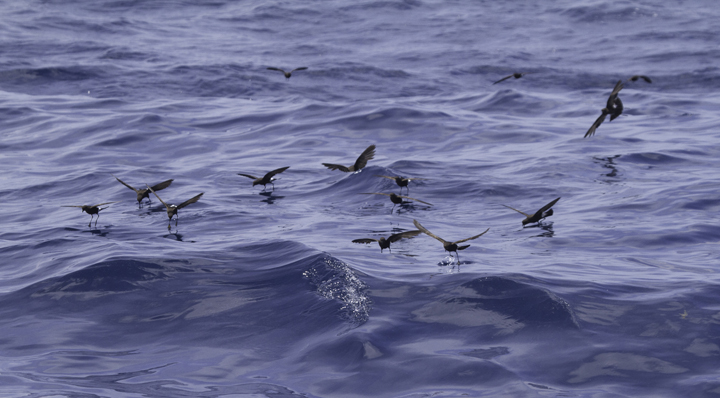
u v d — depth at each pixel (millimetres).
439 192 16656
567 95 33375
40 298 9211
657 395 6375
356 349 7434
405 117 25844
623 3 60969
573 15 58781
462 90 35656
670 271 9930
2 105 29297
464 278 9391
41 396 6629
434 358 7180
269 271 9898
